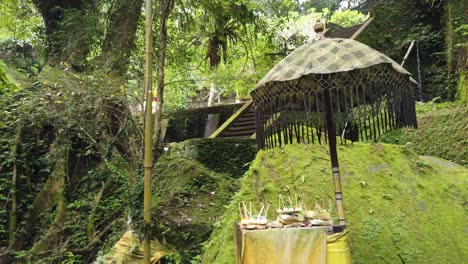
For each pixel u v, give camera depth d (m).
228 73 10.84
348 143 4.73
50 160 7.17
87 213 6.57
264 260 2.77
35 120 6.43
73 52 7.52
